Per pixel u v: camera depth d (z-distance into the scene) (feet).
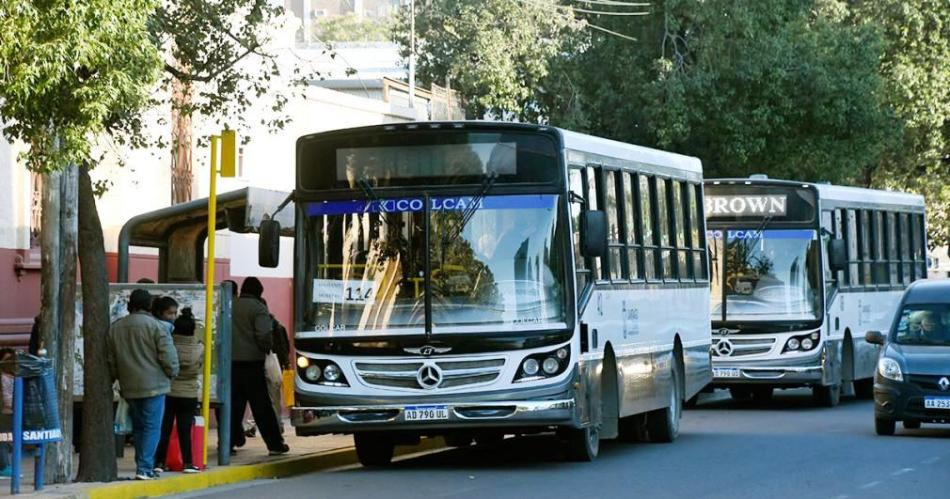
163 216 77.15
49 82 47.24
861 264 113.09
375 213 65.16
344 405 64.44
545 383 63.93
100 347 59.77
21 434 54.44
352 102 122.01
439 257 64.49
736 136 144.15
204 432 63.82
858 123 149.07
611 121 151.12
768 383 102.83
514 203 64.69
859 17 175.32
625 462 69.92
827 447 76.84
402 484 61.41
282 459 69.10
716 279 103.81
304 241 65.82
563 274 64.49
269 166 110.63
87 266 59.77
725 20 142.51
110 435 59.93
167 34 75.51
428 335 63.93
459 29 150.61
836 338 106.22
